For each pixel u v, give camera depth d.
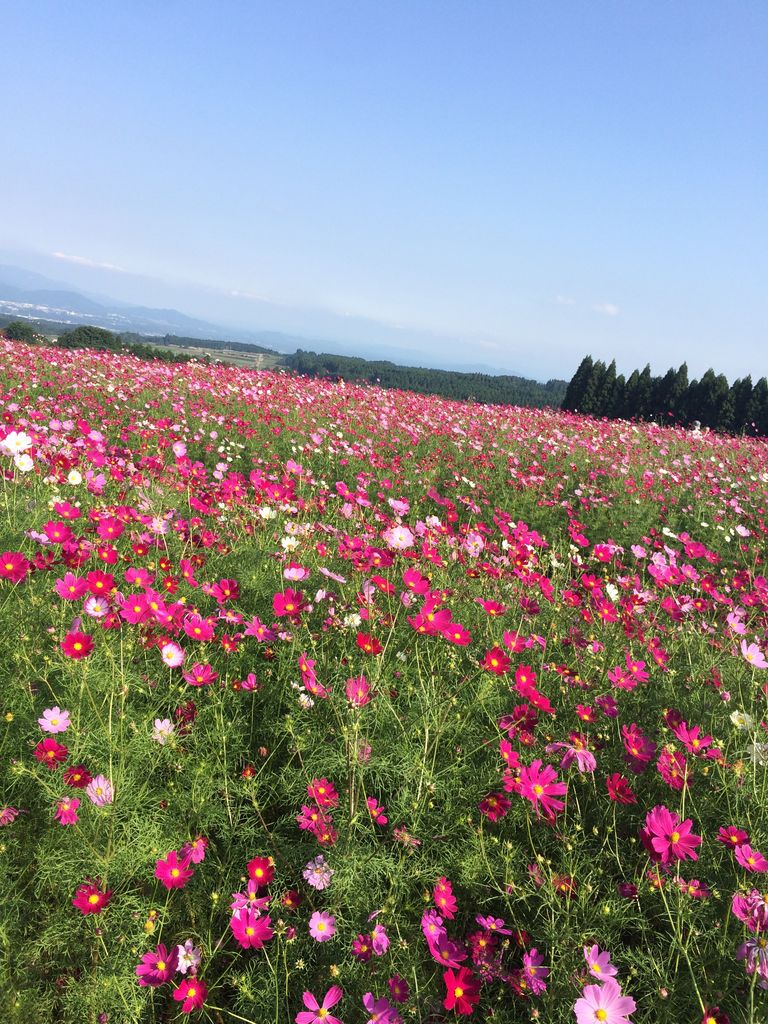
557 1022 1.82
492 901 2.22
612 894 2.20
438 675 3.12
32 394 10.72
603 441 13.84
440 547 4.84
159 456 6.69
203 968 1.95
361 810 2.41
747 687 3.42
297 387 16.30
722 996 1.82
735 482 10.63
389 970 1.92
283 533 4.88
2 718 2.54
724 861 2.31
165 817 2.34
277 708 3.00
